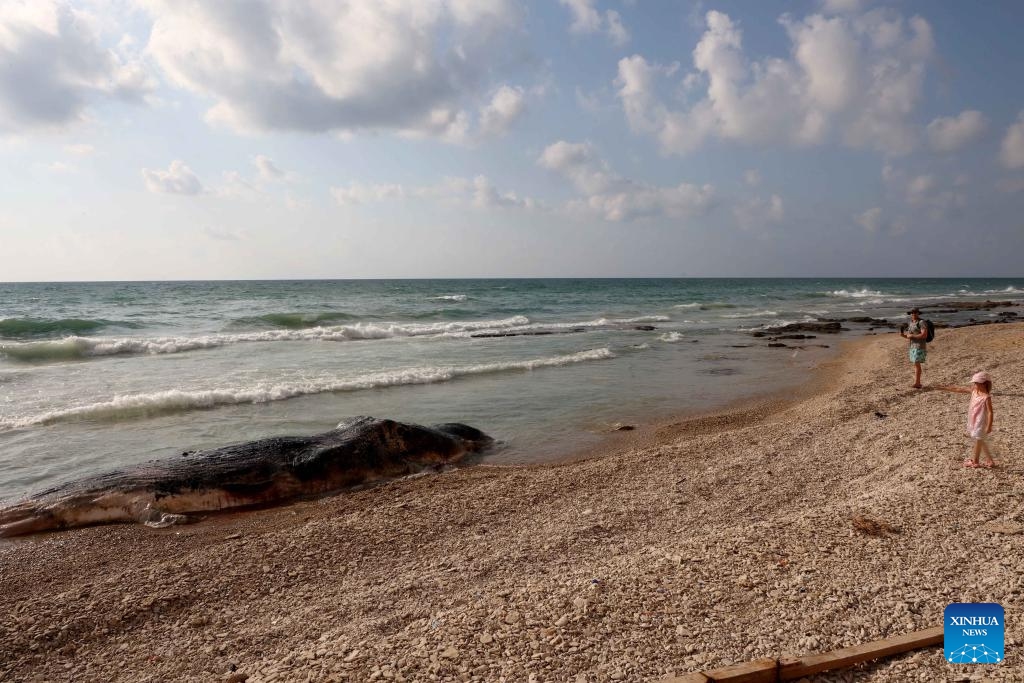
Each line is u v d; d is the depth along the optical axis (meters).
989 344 21.41
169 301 49.69
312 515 8.08
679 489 8.22
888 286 139.25
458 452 10.64
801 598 4.71
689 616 4.57
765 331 31.53
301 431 11.80
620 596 4.94
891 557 5.31
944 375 15.76
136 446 10.81
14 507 7.87
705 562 5.46
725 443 10.51
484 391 15.76
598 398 15.09
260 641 4.93
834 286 136.50
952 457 8.17
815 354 23.12
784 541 5.77
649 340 27.39
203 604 5.67
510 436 11.89
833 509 6.58
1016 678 3.60
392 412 13.48
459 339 27.31
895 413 11.82
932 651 3.94
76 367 18.59
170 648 4.95
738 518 7.05
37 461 10.00
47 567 6.68
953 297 74.75
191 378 16.88
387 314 37.84
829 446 9.81
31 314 35.72
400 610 5.30
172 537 7.45
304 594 5.79
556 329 31.84
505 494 8.41
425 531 7.21
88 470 9.62
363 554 6.64
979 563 5.10
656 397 15.27
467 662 4.14
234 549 6.81
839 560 5.31
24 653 4.97
